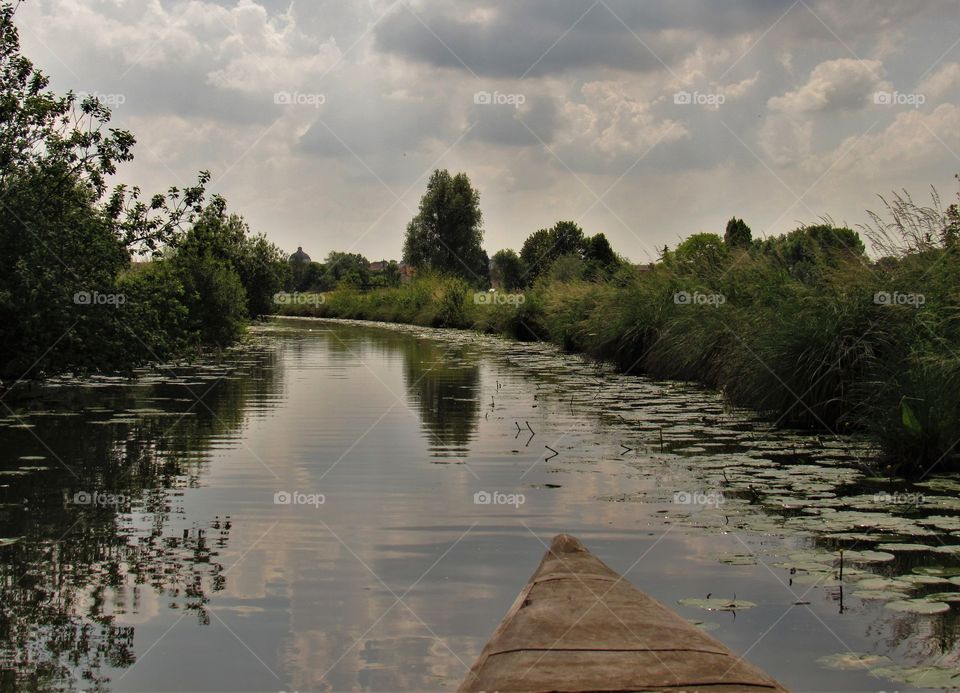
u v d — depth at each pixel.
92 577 4.63
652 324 16.38
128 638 3.82
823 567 4.76
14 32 12.43
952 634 3.84
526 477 7.12
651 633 2.94
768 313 11.51
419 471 7.38
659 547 5.16
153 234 13.42
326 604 4.23
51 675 3.46
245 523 5.71
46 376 13.12
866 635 3.84
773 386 10.16
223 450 8.35
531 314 28.11
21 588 4.45
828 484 6.88
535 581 3.46
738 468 7.46
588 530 5.53
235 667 3.53
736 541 5.29
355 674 3.46
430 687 3.34
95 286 12.54
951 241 9.70
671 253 17.27
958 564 4.84
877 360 9.30
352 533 5.45
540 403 11.95
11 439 8.95
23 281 11.63
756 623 3.98
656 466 7.57
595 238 48.50
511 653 2.82
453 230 59.00
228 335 23.36
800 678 3.42
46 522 5.74
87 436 9.18
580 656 2.78
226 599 4.29
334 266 67.88
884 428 7.79
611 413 10.96
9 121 12.27
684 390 13.50
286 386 14.20
